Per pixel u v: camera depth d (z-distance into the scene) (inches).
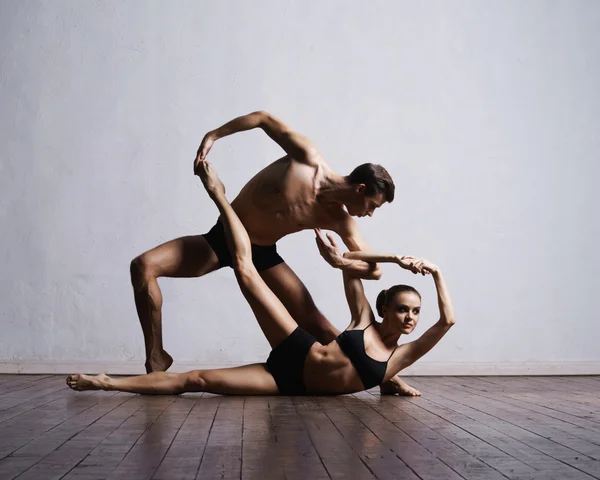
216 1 219.3
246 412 116.5
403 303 137.2
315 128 218.2
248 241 140.9
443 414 117.9
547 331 219.8
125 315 211.0
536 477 72.2
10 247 211.5
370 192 138.3
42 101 215.0
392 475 72.2
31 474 70.7
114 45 217.2
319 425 103.6
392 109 220.1
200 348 210.8
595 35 225.6
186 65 217.3
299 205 142.6
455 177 220.5
